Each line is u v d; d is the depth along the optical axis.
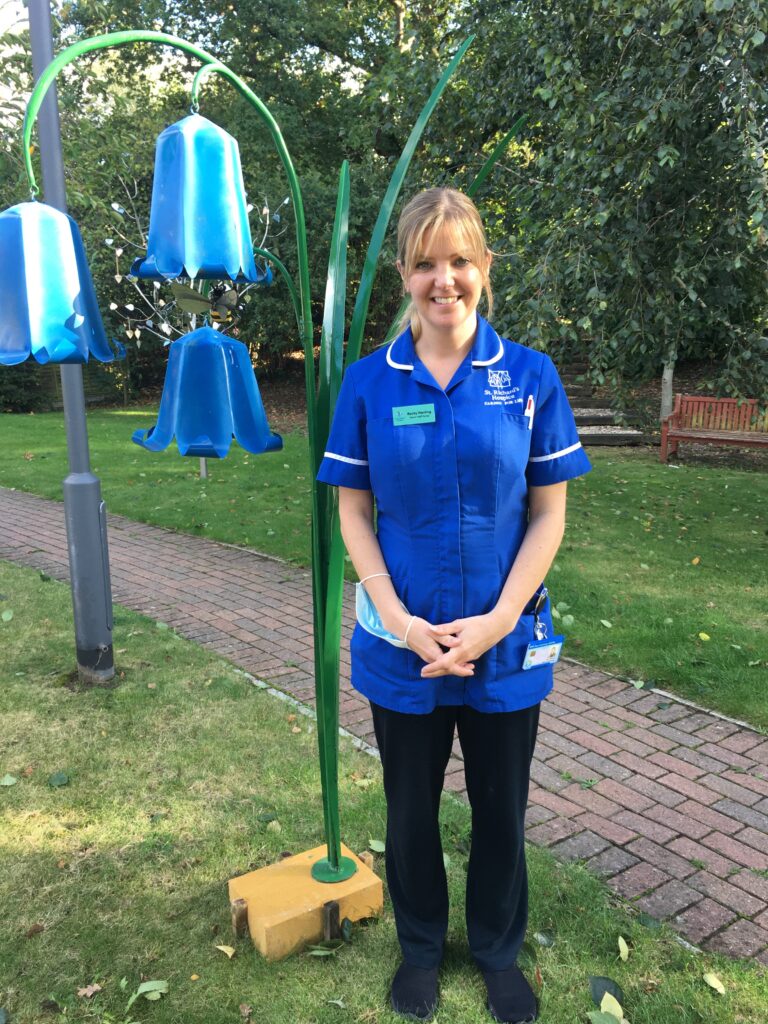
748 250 4.89
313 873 2.34
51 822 2.77
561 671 4.07
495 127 7.13
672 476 9.09
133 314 14.93
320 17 16.39
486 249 1.64
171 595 5.31
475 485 1.63
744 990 2.07
